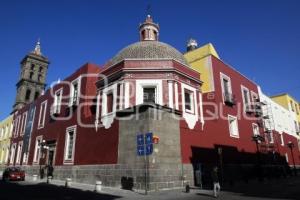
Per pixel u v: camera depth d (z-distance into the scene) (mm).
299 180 24359
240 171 24578
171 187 16531
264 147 30953
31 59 56438
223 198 12148
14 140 40312
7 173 24312
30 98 53781
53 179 25312
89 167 20625
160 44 24562
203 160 20281
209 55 26188
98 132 20906
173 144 17875
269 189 16047
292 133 42656
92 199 12328
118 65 21531
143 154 15375
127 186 16547
